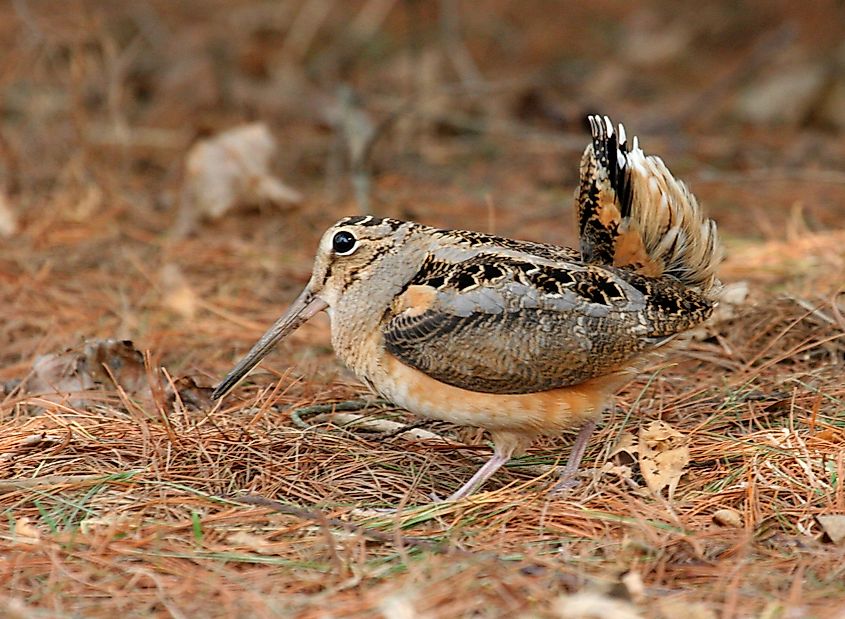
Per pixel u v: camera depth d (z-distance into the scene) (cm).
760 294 1266
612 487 916
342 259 959
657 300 921
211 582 779
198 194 1595
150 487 926
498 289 903
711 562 799
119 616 744
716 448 966
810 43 2288
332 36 2325
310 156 1883
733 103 2084
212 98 2047
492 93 2089
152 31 2173
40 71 1908
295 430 1041
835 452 942
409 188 1752
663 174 932
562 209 1650
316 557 818
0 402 1120
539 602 743
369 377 958
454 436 1070
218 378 1173
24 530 836
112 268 1440
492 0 2497
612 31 2430
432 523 882
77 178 1650
